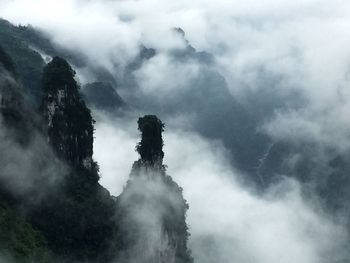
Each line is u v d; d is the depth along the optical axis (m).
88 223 98.38
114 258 98.50
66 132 102.88
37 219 92.81
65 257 91.75
